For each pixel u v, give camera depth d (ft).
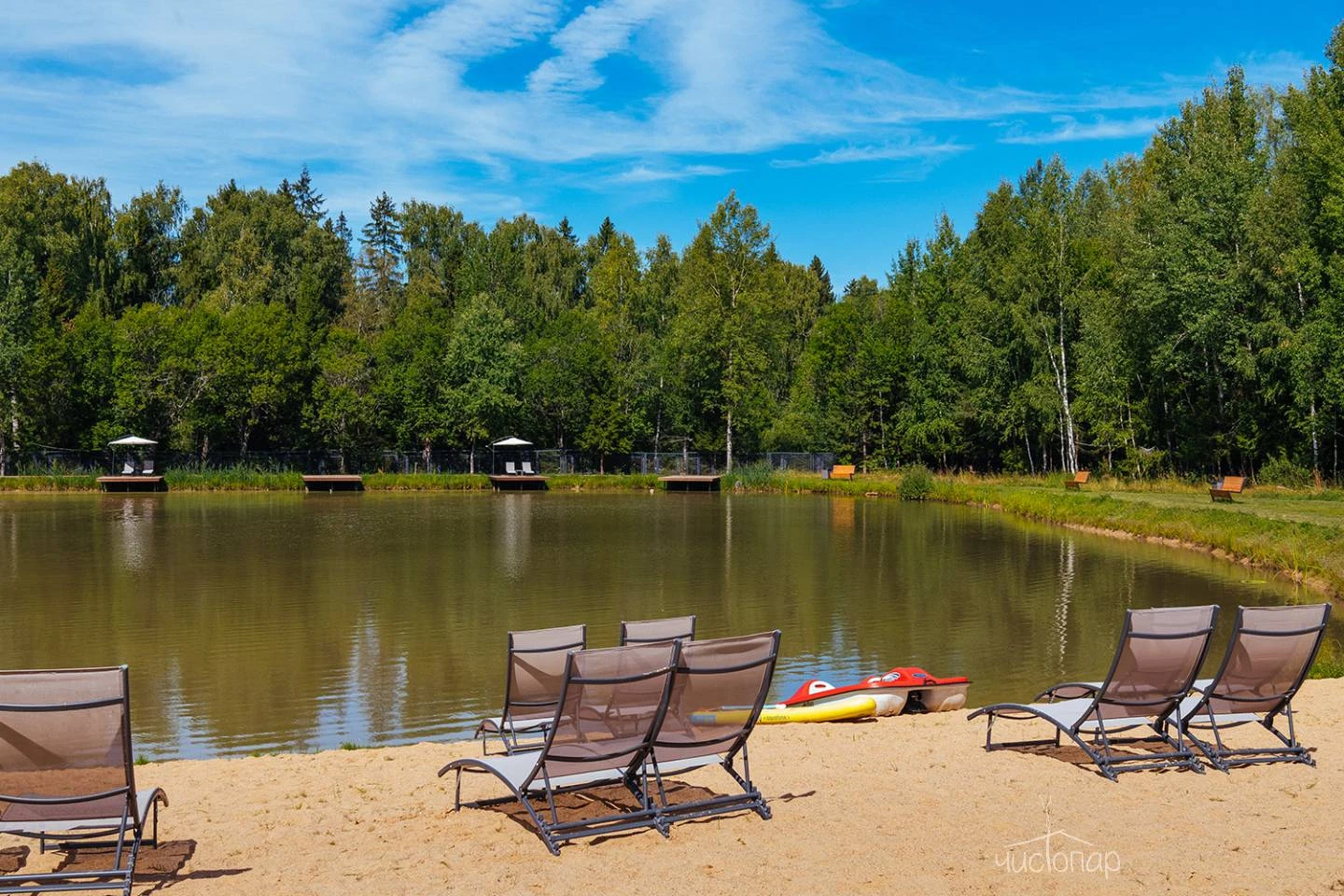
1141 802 19.97
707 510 140.97
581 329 212.64
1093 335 154.61
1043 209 178.29
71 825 16.76
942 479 171.53
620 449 201.67
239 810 20.93
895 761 23.39
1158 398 155.63
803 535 105.40
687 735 19.31
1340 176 119.75
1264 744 24.35
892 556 86.69
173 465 186.91
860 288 330.34
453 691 41.73
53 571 76.69
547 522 120.98
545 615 58.85
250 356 191.62
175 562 82.33
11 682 15.52
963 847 17.46
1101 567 78.74
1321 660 42.55
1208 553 85.97
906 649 49.44
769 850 17.35
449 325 213.66
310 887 16.10
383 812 20.53
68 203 244.83
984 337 177.17
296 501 155.12
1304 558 72.02
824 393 220.64
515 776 18.74
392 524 117.70
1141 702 22.00
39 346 179.52
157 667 46.09
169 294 269.44
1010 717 28.25
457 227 317.22
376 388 198.08
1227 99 151.02
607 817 18.53
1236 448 140.46
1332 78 135.23
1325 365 120.06
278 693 41.42
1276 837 17.85
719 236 204.95
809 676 43.86
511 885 15.90
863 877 16.07
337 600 63.93
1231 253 133.18
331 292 289.12
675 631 22.81
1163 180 157.99
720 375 205.98
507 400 195.83
